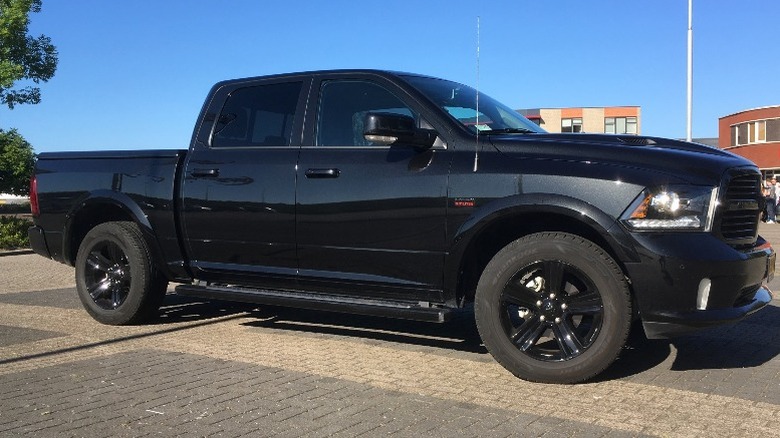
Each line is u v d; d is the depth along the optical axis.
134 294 6.28
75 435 3.64
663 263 4.13
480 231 4.63
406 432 3.65
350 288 5.25
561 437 3.57
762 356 5.18
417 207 4.84
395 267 4.99
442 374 4.73
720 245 4.18
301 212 5.32
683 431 3.65
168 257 6.14
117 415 3.94
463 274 4.88
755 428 3.69
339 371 4.81
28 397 4.27
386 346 5.55
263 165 5.56
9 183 21.05
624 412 3.94
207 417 3.90
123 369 4.91
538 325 4.51
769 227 24.08
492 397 4.22
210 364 5.03
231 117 5.97
